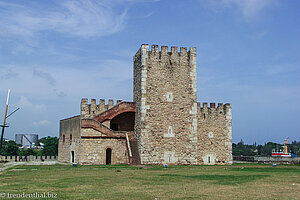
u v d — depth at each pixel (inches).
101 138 1523.1
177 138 1567.4
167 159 1539.1
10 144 3326.8
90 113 1684.3
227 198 621.0
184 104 1599.4
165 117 1562.5
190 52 1642.5
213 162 1678.2
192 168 1331.2
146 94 1549.0
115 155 1536.7
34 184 783.7
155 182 838.5
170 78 1594.5
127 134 1563.7
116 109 1620.3
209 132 1697.8
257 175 1021.8
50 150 3321.9
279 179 916.6
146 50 1574.8
